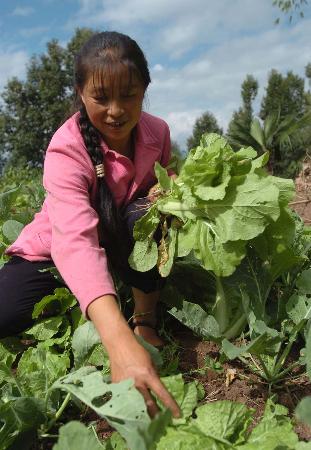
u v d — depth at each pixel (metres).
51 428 1.62
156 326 2.20
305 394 1.76
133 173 2.03
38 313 2.04
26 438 1.50
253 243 1.82
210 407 1.43
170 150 2.25
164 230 1.83
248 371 1.88
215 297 2.09
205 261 1.72
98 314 1.42
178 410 1.23
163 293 2.16
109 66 1.71
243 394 1.76
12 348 2.14
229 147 1.79
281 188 1.75
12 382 1.67
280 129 12.44
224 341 1.55
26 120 41.69
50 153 1.86
